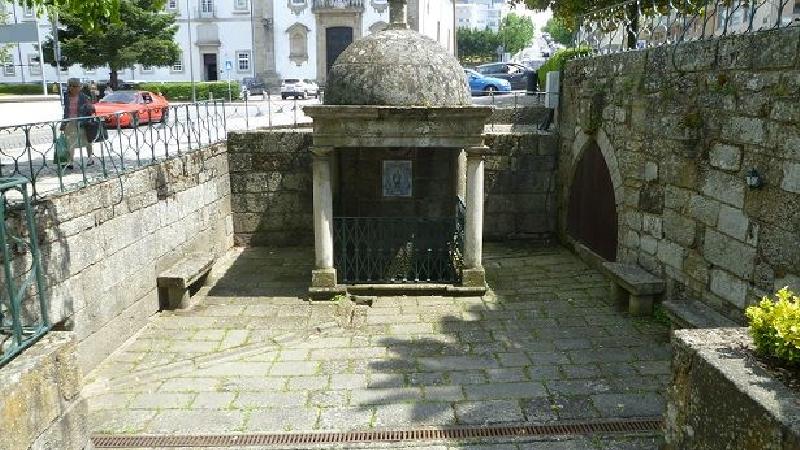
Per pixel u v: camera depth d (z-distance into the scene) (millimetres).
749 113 6422
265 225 12141
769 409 3430
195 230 10078
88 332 6746
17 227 5613
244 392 6234
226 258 11391
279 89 41500
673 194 7918
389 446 5289
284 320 8188
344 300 8875
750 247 6457
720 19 7465
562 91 11867
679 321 6988
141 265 8023
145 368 6828
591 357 6914
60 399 4324
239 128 14617
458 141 8578
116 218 7379
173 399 6113
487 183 12219
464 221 9062
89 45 31078
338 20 42969
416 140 8516
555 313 8312
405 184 10070
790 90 5832
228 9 43812
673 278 7949
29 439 3957
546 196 12305
